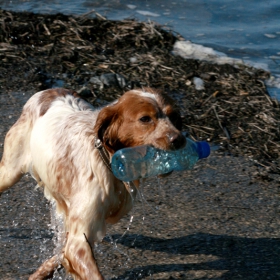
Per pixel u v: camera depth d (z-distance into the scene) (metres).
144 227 9.66
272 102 14.13
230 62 16.44
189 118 13.34
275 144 12.47
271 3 21.05
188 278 8.48
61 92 9.30
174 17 19.56
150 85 14.74
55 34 16.84
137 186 7.97
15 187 10.55
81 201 7.68
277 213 10.20
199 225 9.76
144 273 8.59
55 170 8.21
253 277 8.51
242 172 11.47
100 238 7.74
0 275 8.40
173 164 7.28
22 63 15.35
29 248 9.03
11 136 9.27
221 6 20.67
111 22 17.67
